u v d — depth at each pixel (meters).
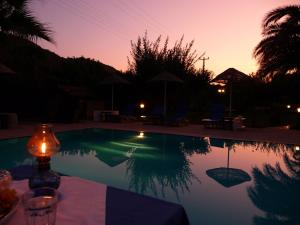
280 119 15.16
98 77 18.80
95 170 5.82
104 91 18.23
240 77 13.56
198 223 3.33
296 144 8.39
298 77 14.47
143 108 17.94
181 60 18.86
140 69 18.11
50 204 1.06
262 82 17.92
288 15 13.94
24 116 14.96
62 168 5.96
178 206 1.48
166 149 8.17
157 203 1.51
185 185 4.84
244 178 5.29
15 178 1.92
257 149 8.16
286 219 3.48
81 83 18.45
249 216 3.54
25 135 8.93
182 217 1.44
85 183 1.82
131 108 16.05
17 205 1.28
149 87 18.00
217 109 12.80
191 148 8.34
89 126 12.39
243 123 13.66
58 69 18.42
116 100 18.33
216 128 12.45
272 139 9.26
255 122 13.77
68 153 7.56
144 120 16.05
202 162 6.60
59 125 12.52
